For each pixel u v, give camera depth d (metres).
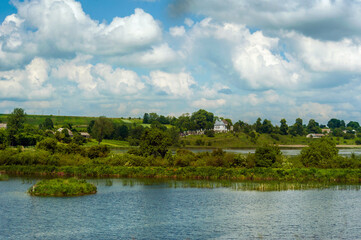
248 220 52.28
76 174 96.94
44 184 70.94
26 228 47.72
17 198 65.50
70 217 53.12
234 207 60.25
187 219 52.72
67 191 69.25
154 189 76.50
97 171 96.06
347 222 51.22
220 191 74.56
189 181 88.06
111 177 94.44
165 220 52.06
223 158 102.69
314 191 74.75
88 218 52.72
